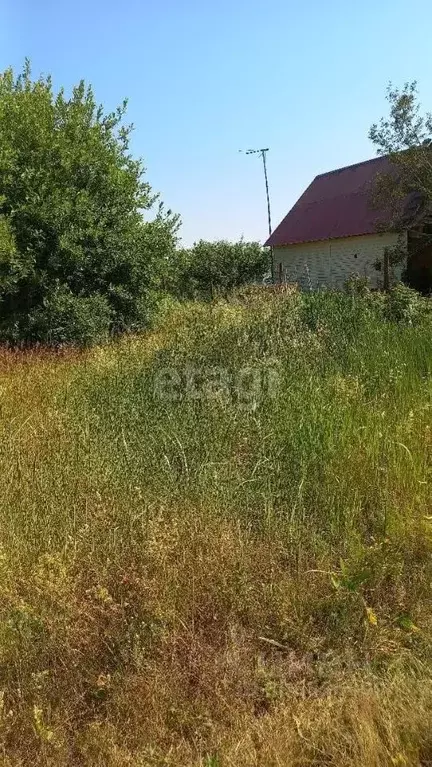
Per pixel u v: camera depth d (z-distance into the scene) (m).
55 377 6.44
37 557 2.87
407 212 13.23
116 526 3.01
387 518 3.13
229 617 2.54
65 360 7.68
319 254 18.59
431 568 2.79
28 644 2.35
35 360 7.71
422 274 13.46
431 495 3.33
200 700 2.19
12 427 4.72
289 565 2.88
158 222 10.61
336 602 2.56
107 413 4.73
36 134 9.52
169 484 3.45
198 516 3.08
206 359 6.02
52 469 3.75
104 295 9.84
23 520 3.19
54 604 2.50
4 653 2.33
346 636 2.46
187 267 18.95
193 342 6.55
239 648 2.41
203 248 22.05
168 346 6.75
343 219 17.45
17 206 9.13
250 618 2.55
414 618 2.54
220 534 2.94
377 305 7.65
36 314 9.21
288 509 3.27
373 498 3.37
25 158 9.48
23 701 2.20
